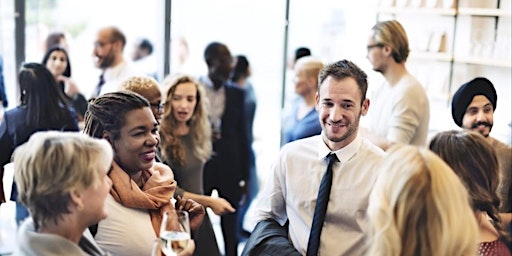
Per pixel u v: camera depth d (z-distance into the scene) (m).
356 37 5.43
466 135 2.21
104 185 1.82
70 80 5.07
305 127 3.99
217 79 4.54
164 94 3.41
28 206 1.75
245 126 4.69
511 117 4.46
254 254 2.40
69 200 1.73
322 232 2.33
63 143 1.75
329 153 2.34
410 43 4.93
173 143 3.41
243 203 4.79
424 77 4.86
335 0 5.65
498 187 2.28
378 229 1.64
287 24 5.72
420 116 3.43
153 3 5.54
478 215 2.11
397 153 1.70
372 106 3.69
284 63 5.75
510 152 2.65
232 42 5.74
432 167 1.63
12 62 5.30
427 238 1.59
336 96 2.26
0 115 4.56
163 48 5.42
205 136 3.55
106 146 1.84
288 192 2.44
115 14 5.81
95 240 2.18
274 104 5.81
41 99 3.60
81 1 5.65
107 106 2.20
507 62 4.32
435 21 4.85
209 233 3.08
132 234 2.19
